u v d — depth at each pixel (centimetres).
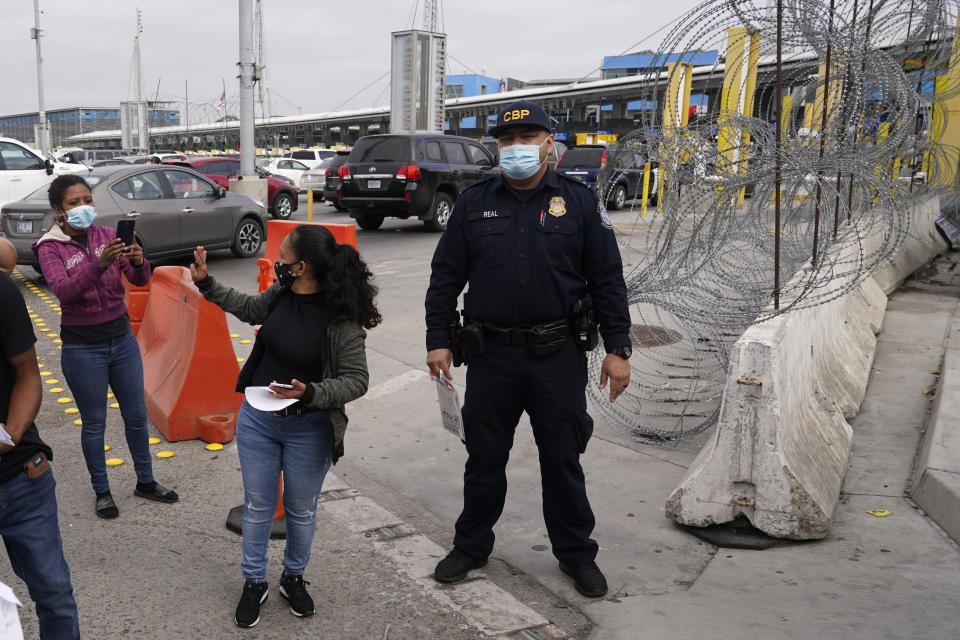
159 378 564
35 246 386
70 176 387
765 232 604
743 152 458
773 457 364
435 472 471
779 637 293
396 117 2741
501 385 328
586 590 328
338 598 328
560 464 329
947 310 823
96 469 404
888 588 324
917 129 766
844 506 404
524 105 306
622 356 324
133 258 377
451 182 1598
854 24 482
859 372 593
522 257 316
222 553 369
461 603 324
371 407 584
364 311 294
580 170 1978
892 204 485
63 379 661
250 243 1281
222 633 302
